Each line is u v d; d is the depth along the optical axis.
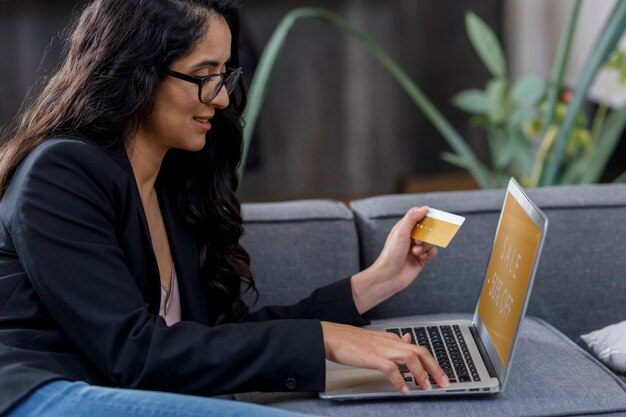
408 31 4.86
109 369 1.51
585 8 4.01
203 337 1.55
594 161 2.82
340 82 4.92
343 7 4.83
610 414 1.55
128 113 1.61
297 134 4.97
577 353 1.79
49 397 1.45
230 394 1.63
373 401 1.57
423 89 4.92
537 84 3.38
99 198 1.57
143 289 1.67
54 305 1.52
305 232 2.11
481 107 3.41
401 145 5.01
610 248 2.13
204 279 1.86
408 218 1.82
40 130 1.63
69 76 1.65
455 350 1.73
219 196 1.84
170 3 1.61
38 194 1.53
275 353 1.56
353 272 2.11
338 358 1.57
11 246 1.57
